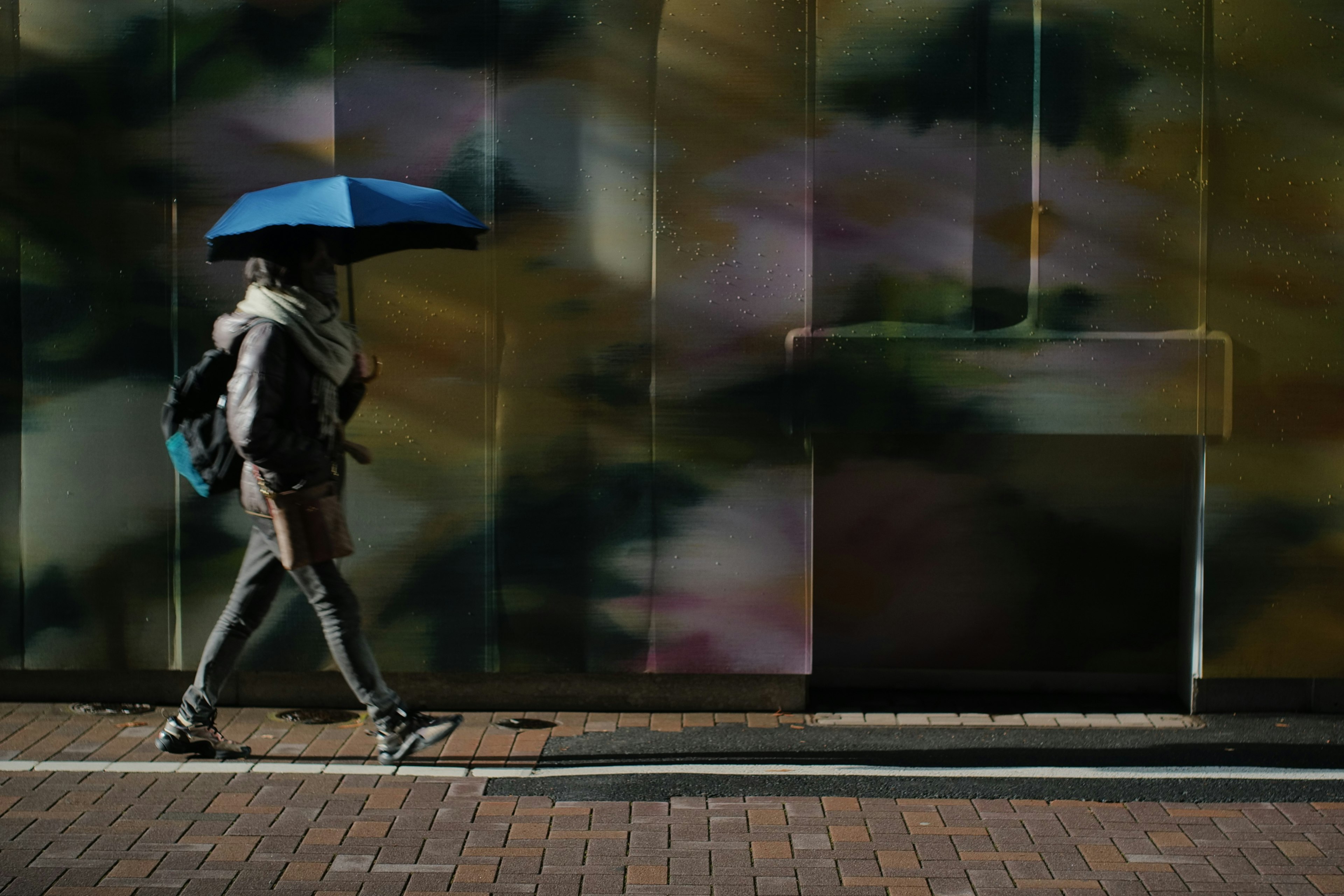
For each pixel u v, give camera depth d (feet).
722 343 19.33
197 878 13.46
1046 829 15.12
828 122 19.11
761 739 18.69
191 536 19.75
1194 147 19.02
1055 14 18.97
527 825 15.11
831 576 21.07
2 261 19.51
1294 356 19.19
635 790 16.37
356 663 16.76
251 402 15.57
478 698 20.10
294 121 19.25
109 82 19.25
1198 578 19.66
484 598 19.71
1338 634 19.52
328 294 17.04
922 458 20.86
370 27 19.16
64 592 19.86
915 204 19.16
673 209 19.22
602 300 19.35
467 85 19.20
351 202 16.51
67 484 19.74
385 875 13.62
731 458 19.47
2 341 19.60
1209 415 19.21
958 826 15.19
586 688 20.08
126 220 19.39
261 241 16.96
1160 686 20.93
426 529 19.65
